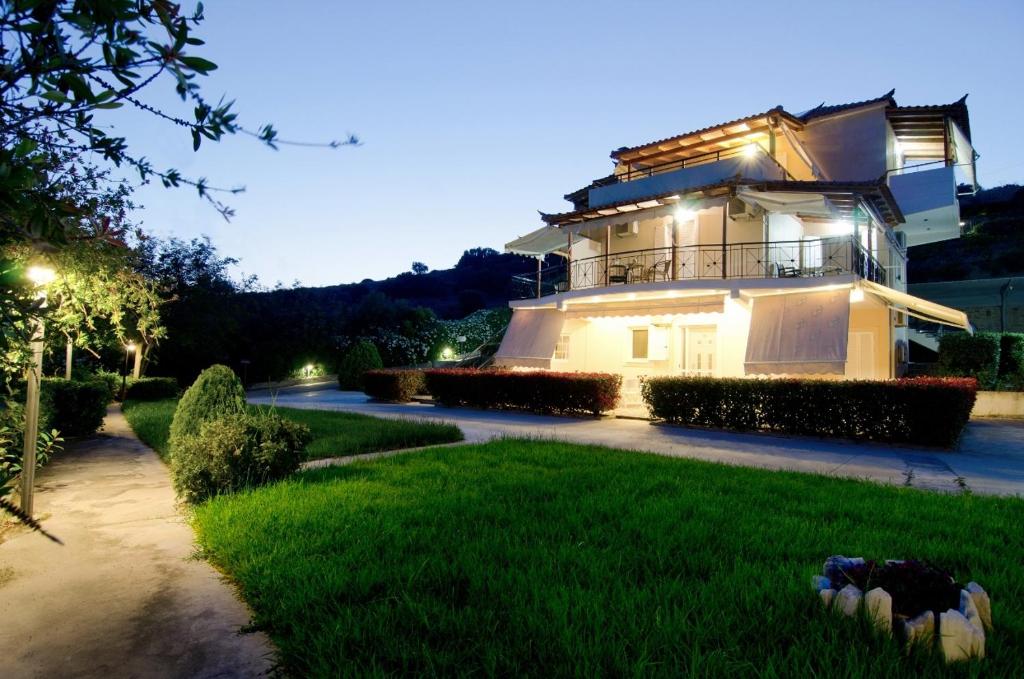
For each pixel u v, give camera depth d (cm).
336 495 666
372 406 2117
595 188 2202
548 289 2902
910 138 2209
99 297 559
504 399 1897
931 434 1163
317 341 4012
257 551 484
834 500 671
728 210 1802
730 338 1867
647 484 732
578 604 366
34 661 343
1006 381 1833
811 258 1888
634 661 306
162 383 2603
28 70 150
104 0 148
